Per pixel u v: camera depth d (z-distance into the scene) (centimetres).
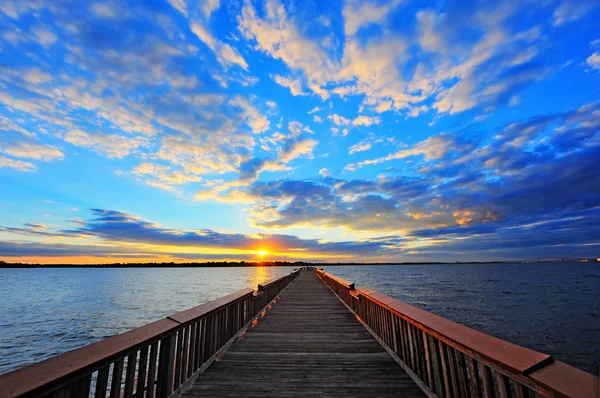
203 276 9875
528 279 6312
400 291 3478
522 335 1283
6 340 1273
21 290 4653
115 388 204
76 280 7981
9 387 126
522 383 154
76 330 1459
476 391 212
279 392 314
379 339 496
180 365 306
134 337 222
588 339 1199
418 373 328
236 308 536
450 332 235
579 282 5247
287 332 577
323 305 941
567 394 119
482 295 2984
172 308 2211
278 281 1171
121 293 3631
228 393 311
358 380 344
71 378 161
